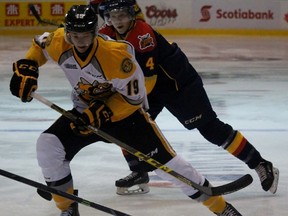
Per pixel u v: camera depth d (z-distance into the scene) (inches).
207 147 472.4
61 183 285.1
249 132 520.4
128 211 334.0
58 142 279.4
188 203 347.3
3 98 668.1
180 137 503.5
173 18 1315.2
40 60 289.1
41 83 768.3
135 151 278.1
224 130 360.8
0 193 361.7
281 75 830.5
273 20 1307.8
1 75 821.9
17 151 458.0
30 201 348.5
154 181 389.1
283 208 339.3
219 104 639.8
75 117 272.7
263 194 364.2
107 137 275.1
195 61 954.7
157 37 344.8
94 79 274.1
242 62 946.1
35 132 518.0
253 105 634.8
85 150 459.5
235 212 301.4
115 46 269.6
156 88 356.2
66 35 263.7
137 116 288.0
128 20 328.8
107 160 433.7
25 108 616.4
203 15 1316.4
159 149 288.0
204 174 401.4
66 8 1306.6
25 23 1310.3
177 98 355.3
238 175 399.2
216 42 1196.5
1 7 1300.4
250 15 1310.3
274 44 1175.0
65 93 701.9
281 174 402.9
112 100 278.2
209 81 781.9
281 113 597.0
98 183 383.6
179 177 283.4
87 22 255.3
